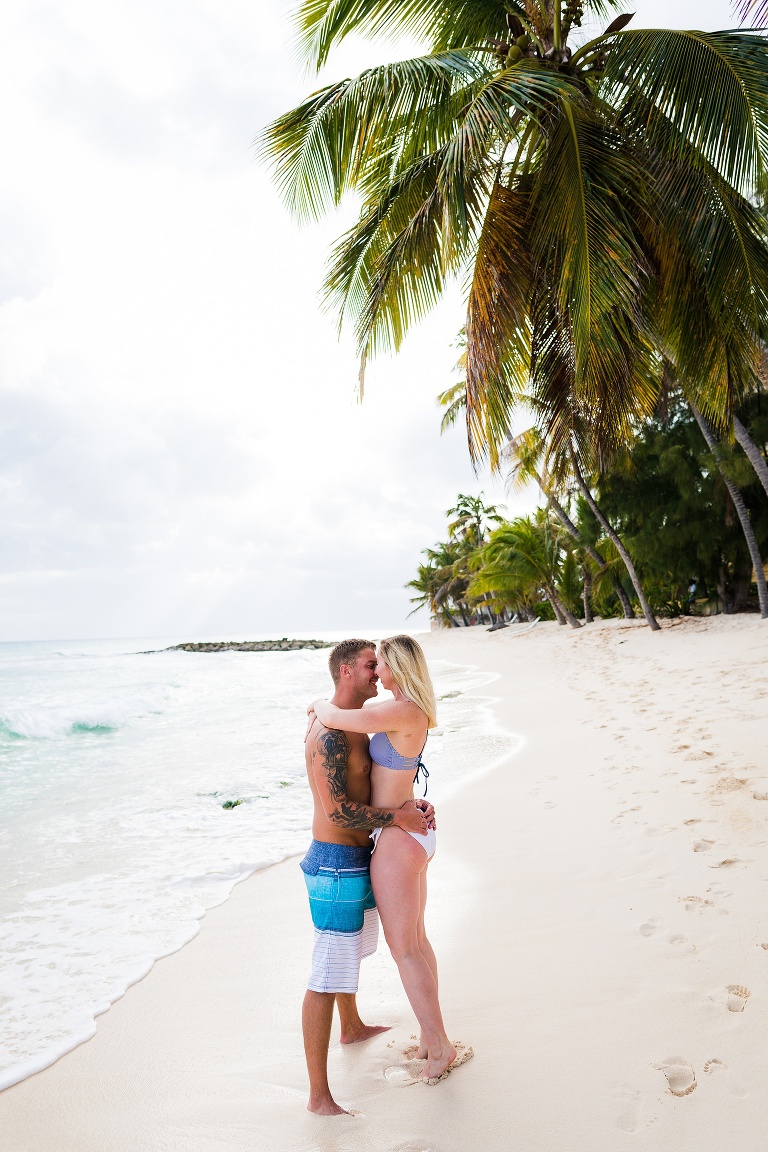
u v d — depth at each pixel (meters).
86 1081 2.77
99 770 9.90
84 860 5.76
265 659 52.00
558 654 20.94
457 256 8.76
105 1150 2.34
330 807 2.54
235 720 14.87
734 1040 2.51
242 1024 3.15
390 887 2.59
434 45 9.83
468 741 9.69
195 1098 2.60
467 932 3.73
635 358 8.65
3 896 4.95
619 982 2.99
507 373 8.98
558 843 4.89
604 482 18.56
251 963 3.77
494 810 6.07
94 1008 3.34
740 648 12.93
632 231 8.31
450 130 9.20
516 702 12.95
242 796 7.77
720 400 8.88
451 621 65.81
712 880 3.80
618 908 3.70
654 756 6.57
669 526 18.53
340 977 2.51
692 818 4.73
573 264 7.69
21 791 8.68
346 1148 2.22
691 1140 2.09
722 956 3.06
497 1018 2.86
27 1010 3.36
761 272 7.88
